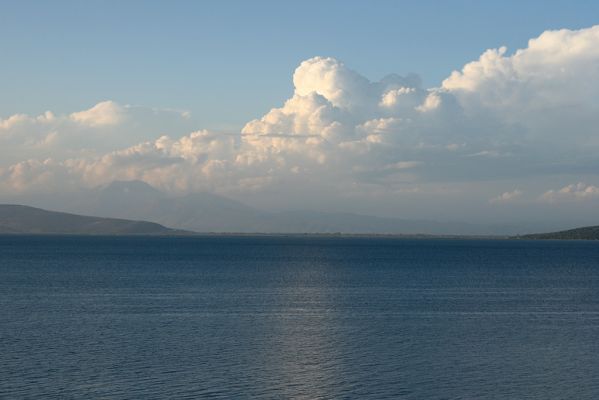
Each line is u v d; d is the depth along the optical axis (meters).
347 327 65.69
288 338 59.31
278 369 47.66
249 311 76.56
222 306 80.94
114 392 41.41
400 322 69.38
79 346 54.69
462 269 162.38
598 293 102.62
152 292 97.19
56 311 75.31
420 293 99.81
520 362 50.69
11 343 55.69
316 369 47.88
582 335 62.41
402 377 46.00
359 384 44.16
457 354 53.28
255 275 134.12
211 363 49.12
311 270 152.62
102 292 96.81
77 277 124.88
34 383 43.09
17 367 47.12
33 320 68.38
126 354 51.78
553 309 81.50
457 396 41.88
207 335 60.34
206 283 113.56
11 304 81.56
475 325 67.88
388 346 56.25
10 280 117.06
